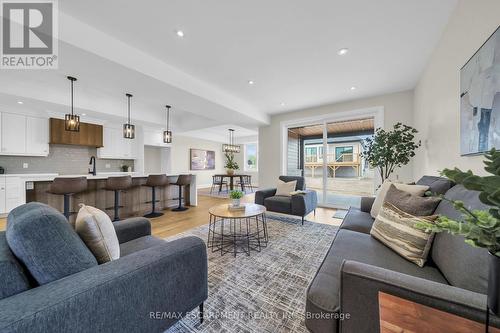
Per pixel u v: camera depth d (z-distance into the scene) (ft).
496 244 1.64
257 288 5.49
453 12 5.95
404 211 4.86
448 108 6.53
